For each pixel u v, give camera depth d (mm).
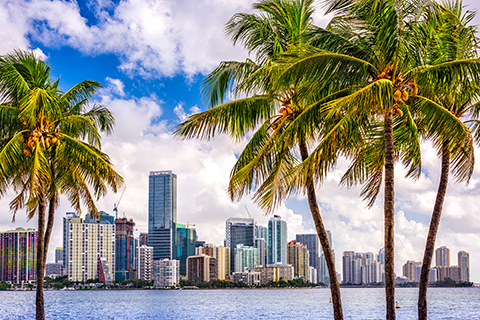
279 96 17500
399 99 14672
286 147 15875
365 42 15250
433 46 16391
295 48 14859
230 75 17891
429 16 14383
